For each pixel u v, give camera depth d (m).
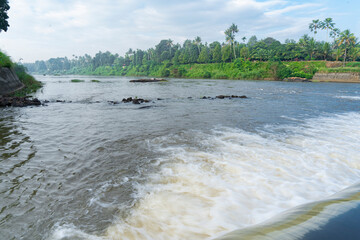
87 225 2.74
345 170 4.30
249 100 17.27
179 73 96.62
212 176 3.97
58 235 2.57
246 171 4.18
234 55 99.44
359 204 1.85
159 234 2.55
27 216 2.94
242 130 7.44
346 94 23.64
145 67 139.62
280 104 14.91
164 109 12.38
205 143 5.93
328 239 1.40
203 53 108.56
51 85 37.69
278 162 4.63
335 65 70.44
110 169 4.33
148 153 5.17
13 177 4.04
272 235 1.55
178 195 3.36
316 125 8.38
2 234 2.59
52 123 8.60
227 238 1.65
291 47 86.62
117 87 33.31
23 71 35.91
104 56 195.00
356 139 6.41
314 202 2.12
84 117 9.88
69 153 5.27
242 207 3.04
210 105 14.18
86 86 35.53
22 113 10.91
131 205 3.12
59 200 3.31
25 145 5.88
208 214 2.89
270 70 67.81
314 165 4.51
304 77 62.28
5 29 32.78
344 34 72.56
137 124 8.38
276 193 3.42
